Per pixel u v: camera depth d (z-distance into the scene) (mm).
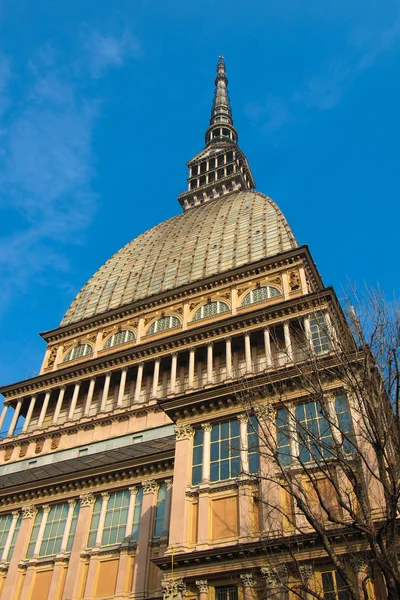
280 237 66562
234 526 26188
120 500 36500
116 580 32438
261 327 51938
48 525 37938
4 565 37094
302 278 57219
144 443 44469
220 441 29719
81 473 38219
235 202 82625
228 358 51750
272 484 26156
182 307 62875
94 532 35656
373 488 23250
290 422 27422
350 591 16719
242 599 23844
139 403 53156
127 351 57969
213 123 131000
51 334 70375
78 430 53594
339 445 19906
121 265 80875
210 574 24969
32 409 60594
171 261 74312
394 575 15930
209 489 27938
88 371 59875
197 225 80250
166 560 25953
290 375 28734
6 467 53906
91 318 68688
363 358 22000
